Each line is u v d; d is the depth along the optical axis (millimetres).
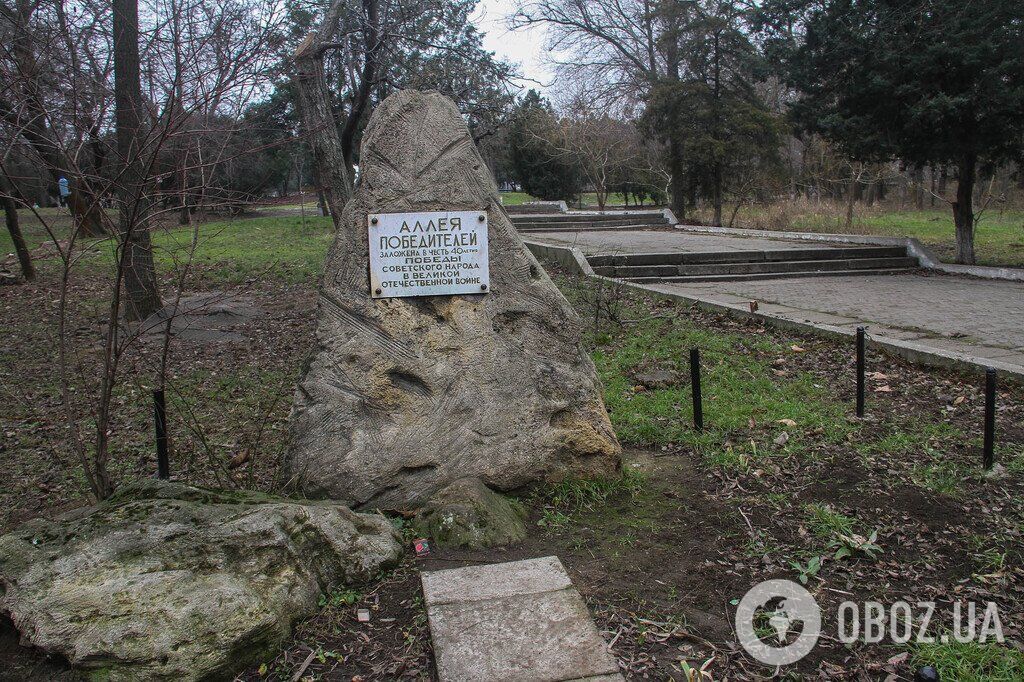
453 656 3021
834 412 6500
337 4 12539
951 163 16906
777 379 7621
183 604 3029
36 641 2920
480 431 4648
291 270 16672
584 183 45781
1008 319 10156
